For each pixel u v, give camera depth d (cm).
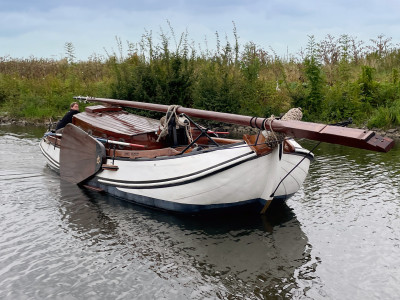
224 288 501
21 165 1070
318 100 1672
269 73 2108
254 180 663
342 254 583
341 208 748
